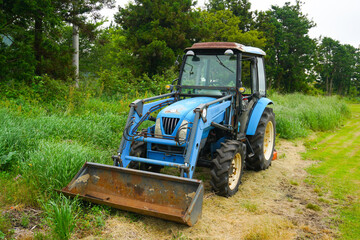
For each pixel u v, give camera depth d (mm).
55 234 3414
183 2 20328
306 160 7391
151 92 13383
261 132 6035
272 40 36594
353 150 8359
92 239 3453
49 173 4531
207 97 5469
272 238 3670
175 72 16719
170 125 4562
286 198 4996
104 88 12688
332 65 74812
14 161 5293
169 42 19156
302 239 3701
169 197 3883
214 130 5406
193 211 3639
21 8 10000
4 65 10062
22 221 3707
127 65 18594
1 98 8875
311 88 45406
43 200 3984
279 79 38781
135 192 4047
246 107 5816
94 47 23938
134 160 4410
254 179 5852
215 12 33750
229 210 4363
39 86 9844
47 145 5254
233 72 5430
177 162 4543
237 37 28109
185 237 3545
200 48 5570
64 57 11969
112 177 4188
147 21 19906
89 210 4082
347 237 3768
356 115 17234
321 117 11984
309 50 39250
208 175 5836
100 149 6352
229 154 4648
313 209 4570
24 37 10859
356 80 88500
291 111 12250
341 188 5453
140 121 4832
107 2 13297
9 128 6027
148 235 3602
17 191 4277
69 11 12500
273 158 7215
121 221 3861
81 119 7723
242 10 36156
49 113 8625
